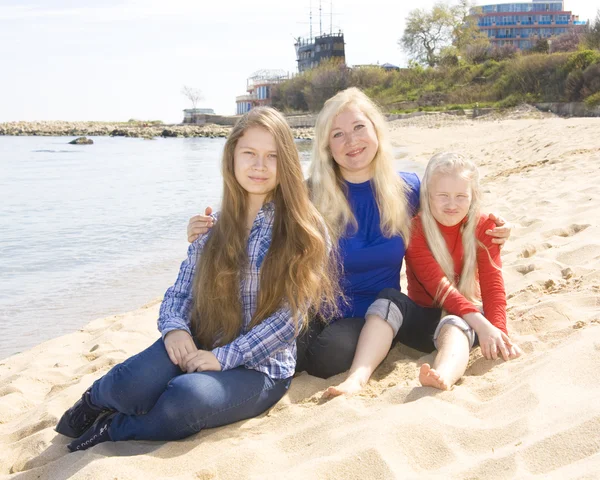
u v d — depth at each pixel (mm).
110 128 86500
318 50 78625
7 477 2500
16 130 83375
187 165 28484
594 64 35938
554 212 6285
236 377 2715
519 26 95500
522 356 2943
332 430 2436
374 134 3291
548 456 1960
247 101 86312
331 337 3141
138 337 4730
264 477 2088
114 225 11625
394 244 3369
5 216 12969
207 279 2873
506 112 38844
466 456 2119
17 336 5617
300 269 2822
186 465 2373
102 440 2703
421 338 3367
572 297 3570
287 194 2855
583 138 14508
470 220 3410
